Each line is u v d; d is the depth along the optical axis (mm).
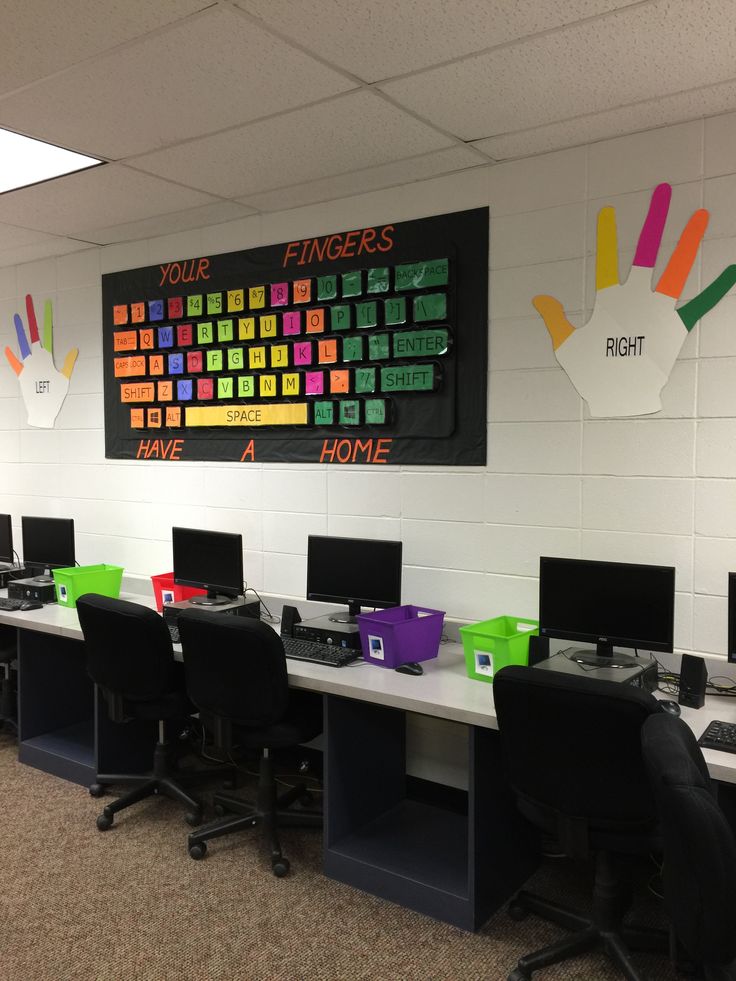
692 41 2055
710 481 2588
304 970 2158
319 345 3383
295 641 3025
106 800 3236
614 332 2736
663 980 2096
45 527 4160
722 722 2170
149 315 3971
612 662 2533
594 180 2752
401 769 3115
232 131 2676
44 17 1963
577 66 2199
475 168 2996
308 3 1896
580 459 2826
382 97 2408
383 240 3234
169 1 1892
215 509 3850
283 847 2850
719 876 1462
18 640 3650
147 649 2895
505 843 2484
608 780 1946
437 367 3082
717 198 2531
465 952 2238
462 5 1897
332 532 3461
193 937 2303
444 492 3137
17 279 4633
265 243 3588
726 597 2572
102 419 4277
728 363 2537
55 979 2119
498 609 3031
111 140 2758
